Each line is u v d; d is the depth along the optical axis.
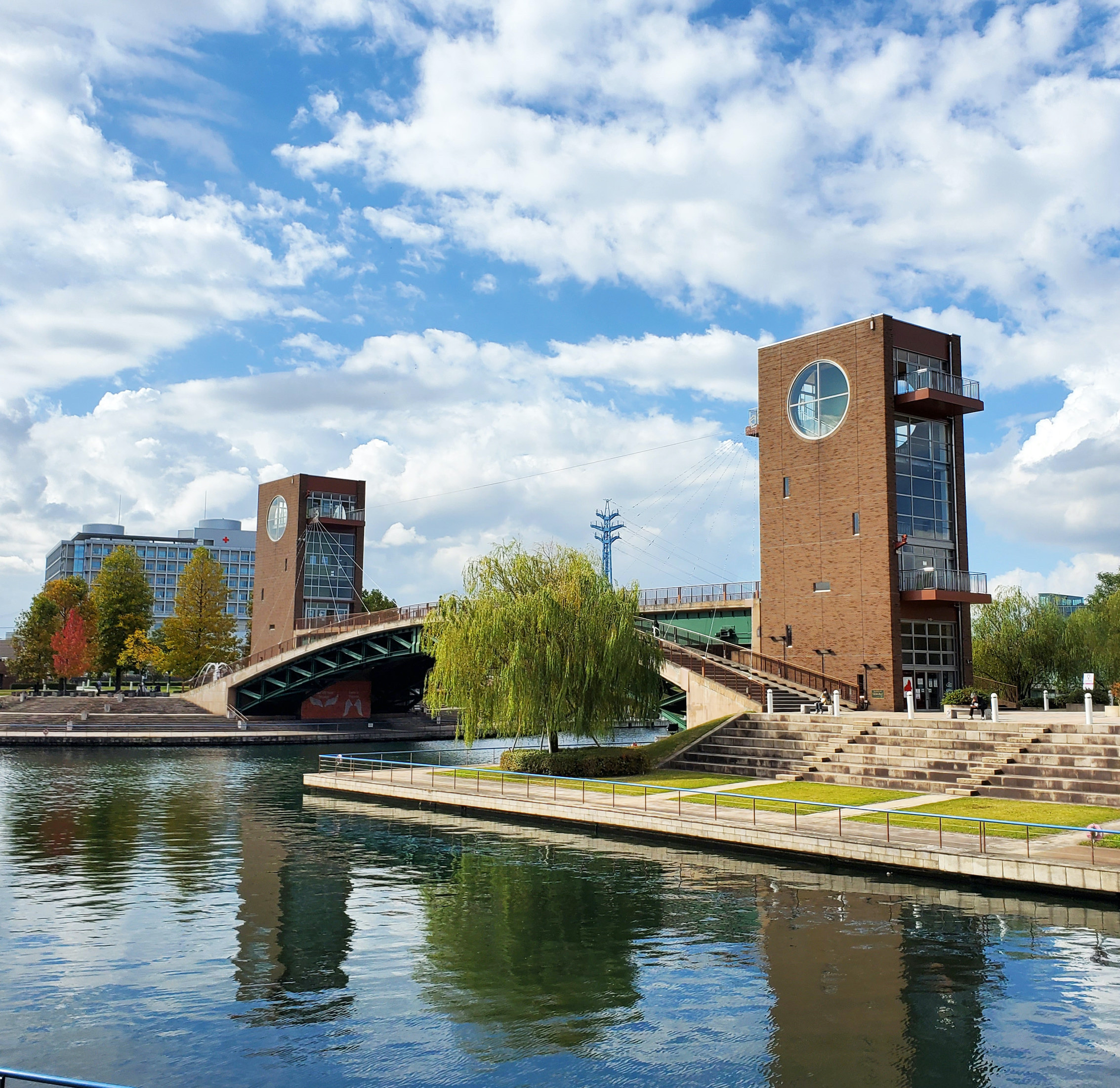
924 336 50.06
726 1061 13.04
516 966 17.06
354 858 27.11
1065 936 18.08
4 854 28.25
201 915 20.84
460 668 42.09
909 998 15.13
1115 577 92.44
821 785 34.19
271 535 95.50
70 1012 15.04
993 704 35.88
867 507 47.28
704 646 59.22
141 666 106.94
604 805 31.86
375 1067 13.03
